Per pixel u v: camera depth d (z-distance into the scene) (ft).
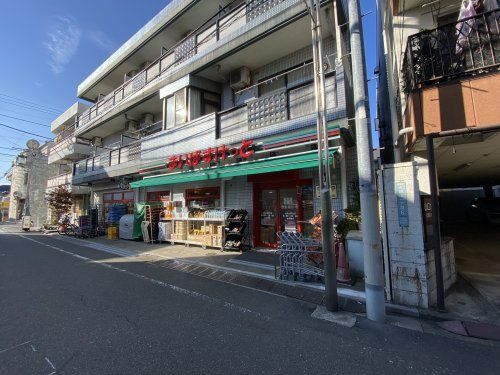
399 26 23.24
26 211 84.58
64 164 86.53
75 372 9.35
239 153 27.99
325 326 13.00
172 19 42.04
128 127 54.75
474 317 13.48
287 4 26.27
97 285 19.62
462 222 60.34
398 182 15.57
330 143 24.73
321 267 20.67
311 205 28.71
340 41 23.47
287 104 25.90
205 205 38.42
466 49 14.90
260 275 21.56
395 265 15.37
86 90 68.69
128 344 11.27
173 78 38.58
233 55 32.19
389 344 11.34
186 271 23.93
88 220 52.47
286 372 9.45
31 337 11.82
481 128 13.78
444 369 9.66
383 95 36.35
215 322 13.43
